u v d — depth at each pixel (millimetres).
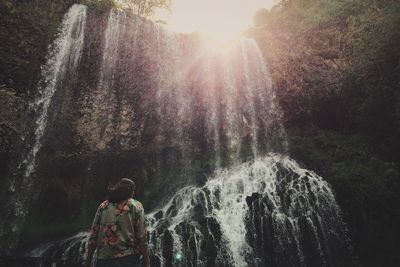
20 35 10461
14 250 8883
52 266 7293
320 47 12711
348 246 7809
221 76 13594
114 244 3189
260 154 11398
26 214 9453
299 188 9055
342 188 8500
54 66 10891
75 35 11516
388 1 11914
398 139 9031
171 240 7730
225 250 7816
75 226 9703
